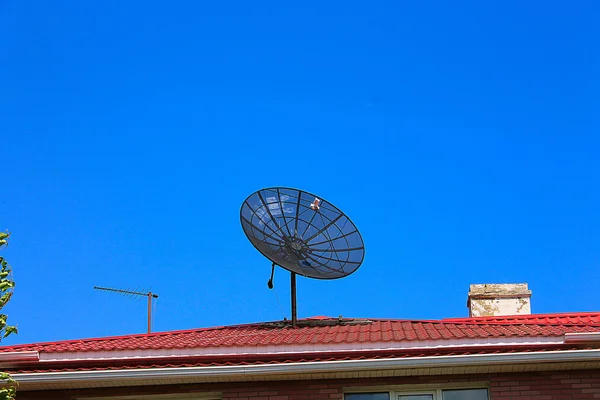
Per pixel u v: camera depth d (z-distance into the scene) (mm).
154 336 16656
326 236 18984
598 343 13203
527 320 16859
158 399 14023
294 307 17500
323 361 13359
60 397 13945
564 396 13305
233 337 15656
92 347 14594
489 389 13477
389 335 14336
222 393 13781
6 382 13070
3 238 11562
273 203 18766
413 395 13664
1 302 11445
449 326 15703
